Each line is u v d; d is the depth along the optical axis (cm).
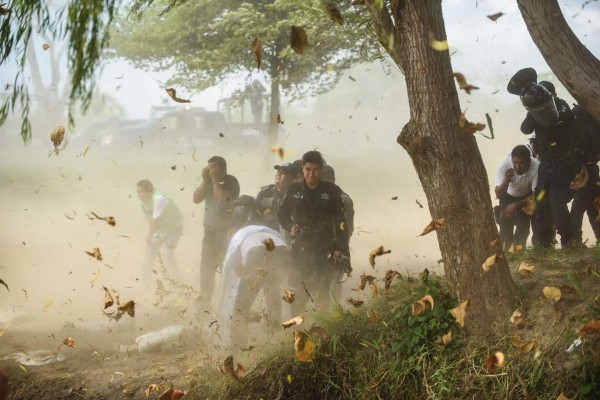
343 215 627
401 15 488
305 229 621
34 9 411
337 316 550
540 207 705
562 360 448
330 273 629
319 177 622
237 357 573
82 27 406
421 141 489
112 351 652
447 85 488
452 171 489
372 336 520
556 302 490
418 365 480
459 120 452
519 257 629
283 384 507
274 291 625
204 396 519
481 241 493
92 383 557
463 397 457
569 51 547
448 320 500
